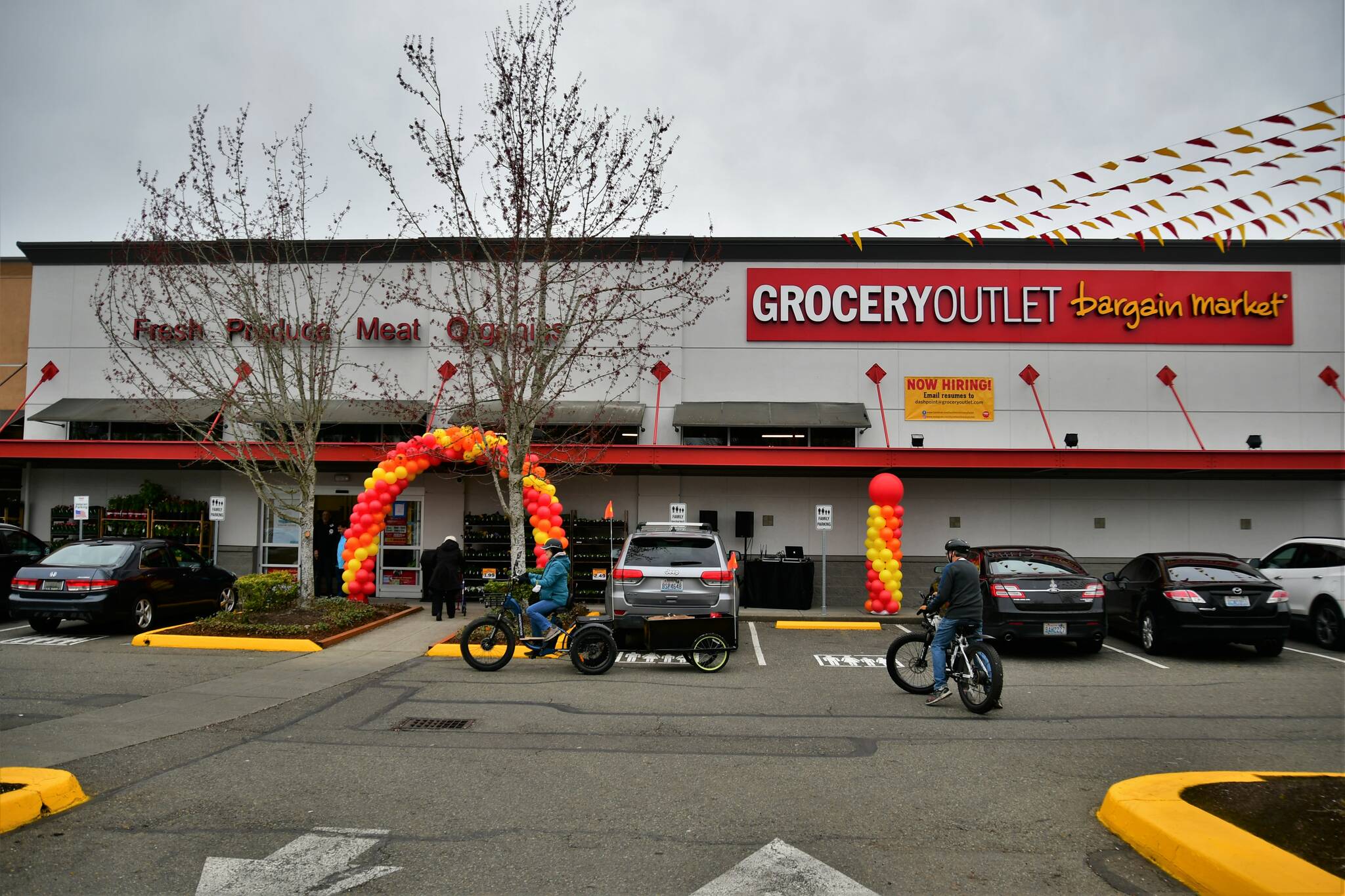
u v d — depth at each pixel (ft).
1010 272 65.92
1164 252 65.82
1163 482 64.13
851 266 66.13
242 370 52.16
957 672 29.71
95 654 40.01
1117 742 25.25
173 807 18.79
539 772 21.71
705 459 56.03
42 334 67.41
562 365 51.19
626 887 14.82
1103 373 65.16
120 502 63.72
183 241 53.47
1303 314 65.57
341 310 65.67
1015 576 42.34
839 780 21.21
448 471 63.93
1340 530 63.41
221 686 32.83
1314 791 18.66
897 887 14.90
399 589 63.87
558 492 64.44
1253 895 13.64
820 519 57.26
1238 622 40.29
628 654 41.73
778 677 36.04
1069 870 15.75
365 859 15.98
